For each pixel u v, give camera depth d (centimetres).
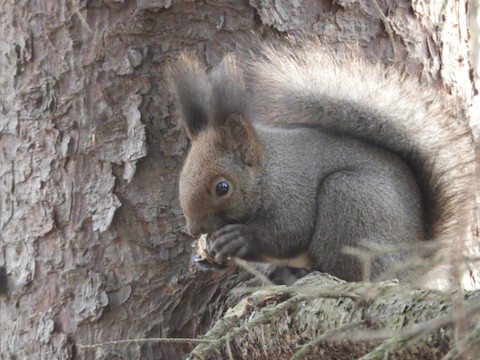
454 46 1133
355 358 714
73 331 1030
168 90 1030
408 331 567
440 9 1084
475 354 559
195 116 1035
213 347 687
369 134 1062
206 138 1040
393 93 1065
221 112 1045
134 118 1023
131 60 1025
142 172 1029
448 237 1000
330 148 1055
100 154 1032
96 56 1033
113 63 1029
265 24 1039
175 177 1032
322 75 1066
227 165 1031
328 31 1059
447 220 1009
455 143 1034
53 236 1045
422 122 1052
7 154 1071
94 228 1029
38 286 1048
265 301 790
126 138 1028
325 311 736
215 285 1017
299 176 1046
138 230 1026
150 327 1015
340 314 720
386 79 1067
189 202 1020
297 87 1067
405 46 1087
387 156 1045
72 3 1036
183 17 1029
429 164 1034
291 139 1066
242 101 1054
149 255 1023
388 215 997
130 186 1027
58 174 1045
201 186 1021
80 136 1037
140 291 1021
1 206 1073
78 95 1038
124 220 1026
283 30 1045
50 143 1048
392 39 969
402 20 1086
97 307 1022
